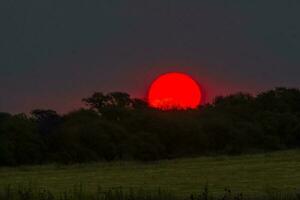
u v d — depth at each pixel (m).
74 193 137.00
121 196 125.38
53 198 132.75
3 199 124.62
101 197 130.88
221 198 141.50
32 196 127.94
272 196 151.75
